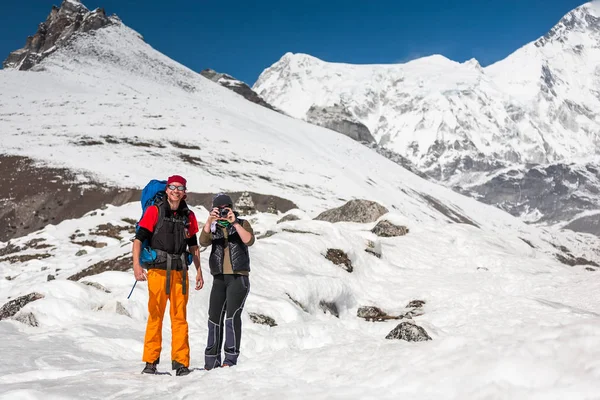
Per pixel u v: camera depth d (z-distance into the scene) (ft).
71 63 528.63
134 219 130.52
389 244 63.52
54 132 334.65
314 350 17.58
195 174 294.05
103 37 635.66
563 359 10.14
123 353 24.63
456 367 11.27
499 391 9.56
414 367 12.23
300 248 49.34
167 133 367.86
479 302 42.75
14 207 234.99
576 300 41.55
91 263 66.13
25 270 79.92
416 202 399.65
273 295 37.78
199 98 550.36
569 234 460.96
